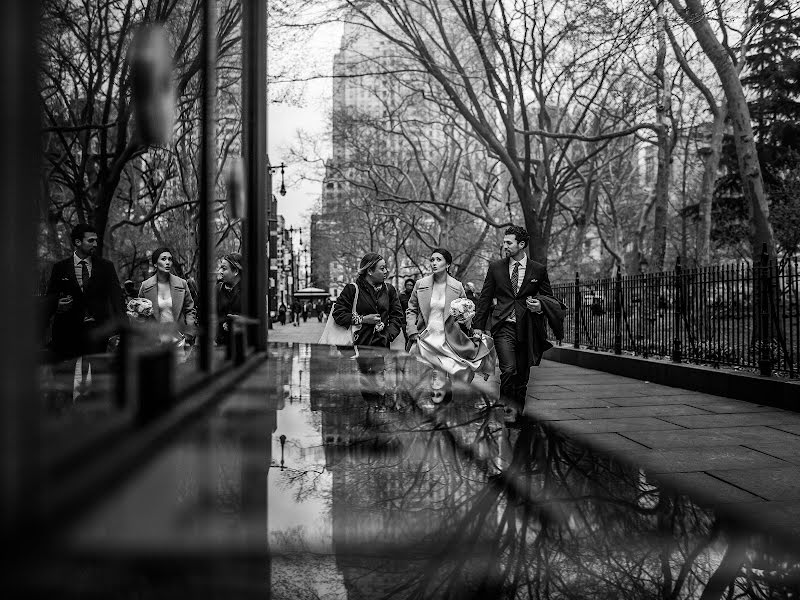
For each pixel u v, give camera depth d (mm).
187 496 464
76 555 299
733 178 30359
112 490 385
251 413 865
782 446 5047
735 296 8469
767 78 29156
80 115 937
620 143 26047
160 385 633
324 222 37719
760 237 11398
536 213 16234
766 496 3625
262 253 1860
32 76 311
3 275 288
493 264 6566
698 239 18500
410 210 30031
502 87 15125
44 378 391
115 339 618
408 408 1107
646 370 9914
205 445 598
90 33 931
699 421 6207
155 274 1372
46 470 356
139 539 366
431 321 6750
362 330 6793
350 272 49000
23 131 302
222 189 1513
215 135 1269
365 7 14539
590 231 43156
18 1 304
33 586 269
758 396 7340
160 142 937
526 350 6359
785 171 29406
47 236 499
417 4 15844
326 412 1019
